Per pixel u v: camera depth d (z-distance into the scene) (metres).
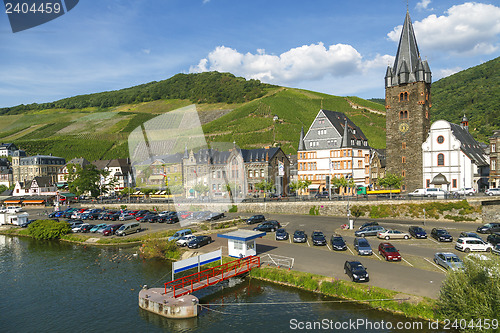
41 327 30.72
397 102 93.31
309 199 82.50
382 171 113.06
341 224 66.31
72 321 31.70
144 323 31.08
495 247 43.09
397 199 71.69
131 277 43.06
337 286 34.44
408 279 35.12
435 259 40.66
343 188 95.50
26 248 61.31
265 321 30.25
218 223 66.81
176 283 39.41
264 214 81.25
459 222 65.06
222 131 180.75
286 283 37.91
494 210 63.59
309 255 45.69
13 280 43.25
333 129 99.31
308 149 102.69
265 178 106.75
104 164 137.38
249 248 45.56
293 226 66.00
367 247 45.50
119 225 68.31
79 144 140.50
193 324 30.59
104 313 33.19
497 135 81.00
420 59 90.56
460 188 82.19
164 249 51.34
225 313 32.25
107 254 54.50
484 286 25.06
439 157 86.06
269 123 183.88
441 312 27.64
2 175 161.25
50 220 73.38
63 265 49.25
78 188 126.31
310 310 31.77
